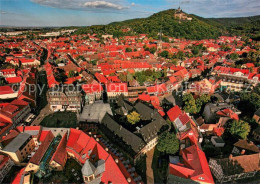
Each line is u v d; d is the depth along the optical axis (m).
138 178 71.44
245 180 72.06
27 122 110.25
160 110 112.75
